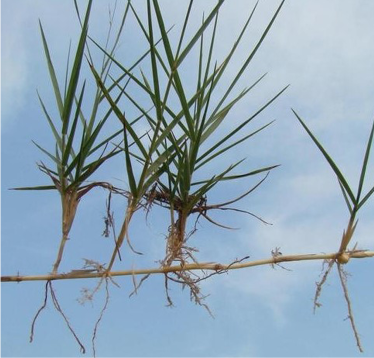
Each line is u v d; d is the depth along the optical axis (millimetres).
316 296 504
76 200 539
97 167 532
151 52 484
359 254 505
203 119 504
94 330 516
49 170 538
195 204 539
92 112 538
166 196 542
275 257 519
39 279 527
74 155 554
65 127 522
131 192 516
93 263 526
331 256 508
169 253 529
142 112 522
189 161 519
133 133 504
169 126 508
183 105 500
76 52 497
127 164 501
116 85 529
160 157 519
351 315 495
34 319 529
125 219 516
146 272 526
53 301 524
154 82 492
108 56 520
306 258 514
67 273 527
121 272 527
